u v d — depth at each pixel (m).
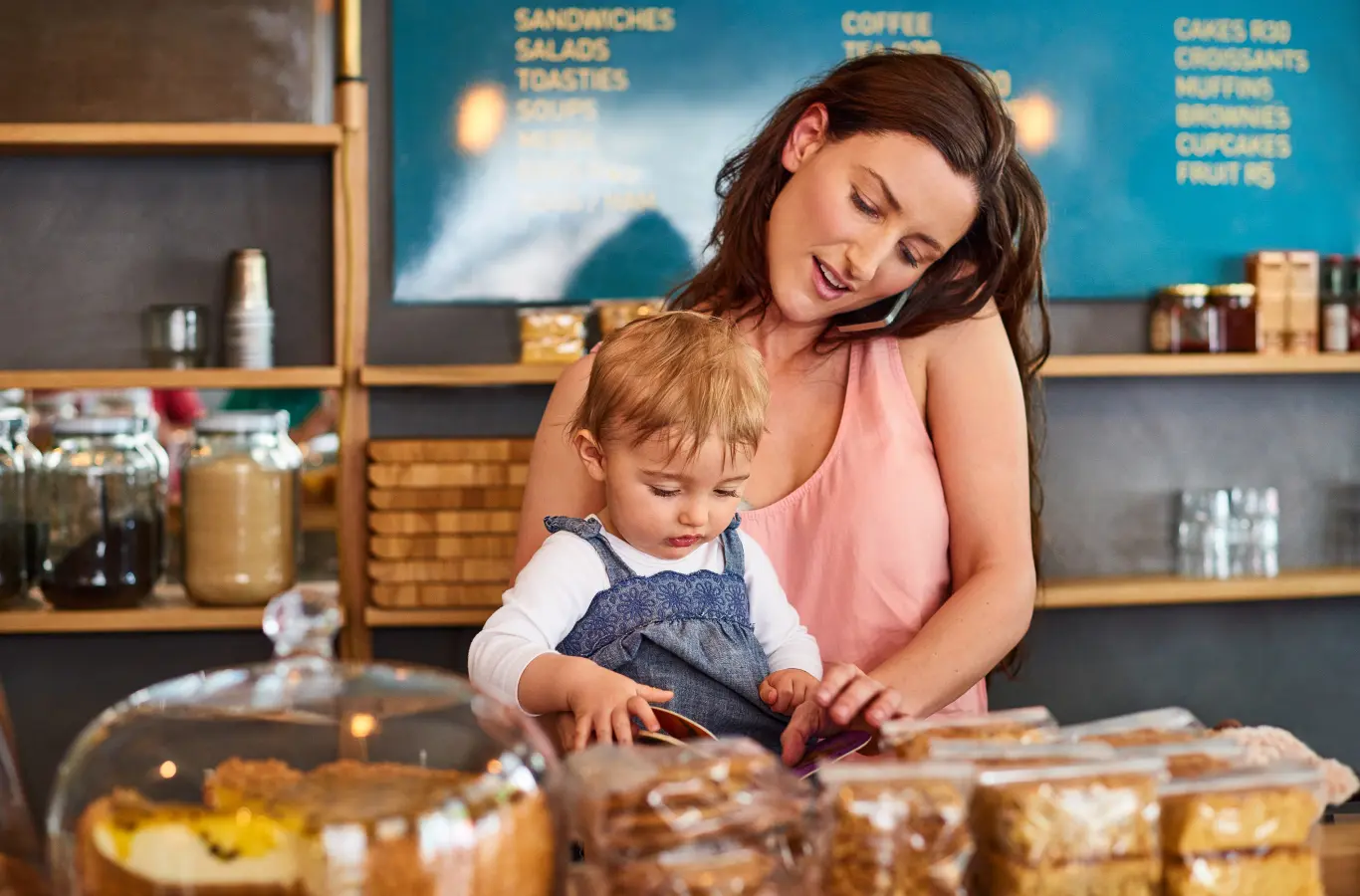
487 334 2.61
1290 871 0.70
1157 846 0.69
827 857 0.67
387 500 2.39
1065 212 2.72
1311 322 2.66
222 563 2.32
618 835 0.64
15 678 2.52
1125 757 0.72
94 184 2.52
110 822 0.63
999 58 2.68
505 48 2.59
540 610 1.22
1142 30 2.72
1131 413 2.80
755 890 0.64
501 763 0.68
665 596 1.26
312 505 2.54
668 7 2.61
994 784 0.68
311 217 2.55
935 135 1.28
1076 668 2.80
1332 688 2.88
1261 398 2.83
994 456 1.43
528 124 2.60
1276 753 0.79
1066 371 2.50
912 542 1.40
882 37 2.64
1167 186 2.74
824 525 1.41
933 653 1.28
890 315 1.42
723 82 2.62
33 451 2.42
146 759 0.66
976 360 1.45
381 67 2.58
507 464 2.40
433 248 2.59
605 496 1.39
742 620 1.30
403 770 0.67
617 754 0.69
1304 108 2.77
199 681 0.74
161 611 2.31
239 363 2.41
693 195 2.62
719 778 0.66
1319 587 2.63
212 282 2.55
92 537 2.30
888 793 0.67
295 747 0.67
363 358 2.52
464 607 2.41
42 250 2.52
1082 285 2.73
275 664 0.74
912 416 1.44
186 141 2.35
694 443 1.17
